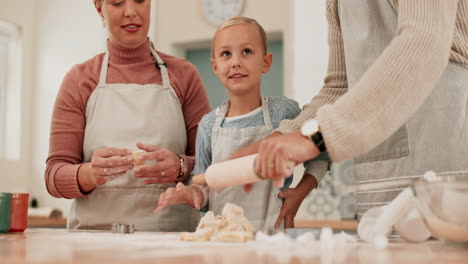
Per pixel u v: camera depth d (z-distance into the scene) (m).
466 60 0.87
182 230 1.43
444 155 0.87
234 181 0.77
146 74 1.50
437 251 0.63
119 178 1.39
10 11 3.82
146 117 1.44
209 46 4.16
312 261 0.54
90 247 0.70
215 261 0.54
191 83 1.55
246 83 1.30
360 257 0.57
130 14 1.36
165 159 1.26
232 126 1.31
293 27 3.26
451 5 0.73
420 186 0.67
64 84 1.46
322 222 2.38
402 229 0.75
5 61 3.90
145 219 1.39
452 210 0.64
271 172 0.70
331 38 1.10
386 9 0.93
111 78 1.47
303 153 0.69
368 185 0.95
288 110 1.31
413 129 0.89
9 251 0.63
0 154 3.82
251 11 3.85
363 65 0.96
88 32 3.84
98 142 1.42
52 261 0.53
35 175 3.87
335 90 1.08
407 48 0.68
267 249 0.67
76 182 1.31
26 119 3.89
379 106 0.67
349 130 0.67
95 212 1.40
